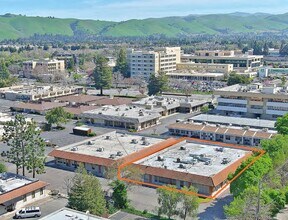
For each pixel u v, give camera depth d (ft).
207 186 270.46
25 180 275.18
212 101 601.21
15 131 283.59
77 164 327.06
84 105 560.61
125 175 271.08
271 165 258.57
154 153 328.08
